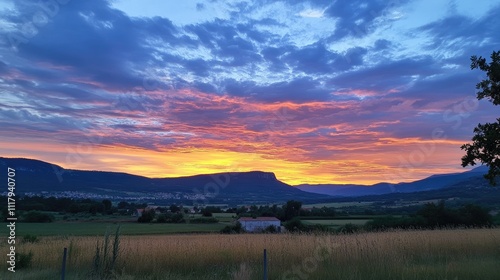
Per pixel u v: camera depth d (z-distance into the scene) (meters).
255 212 58.38
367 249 14.40
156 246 16.16
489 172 15.41
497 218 43.62
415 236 18.33
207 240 18.58
